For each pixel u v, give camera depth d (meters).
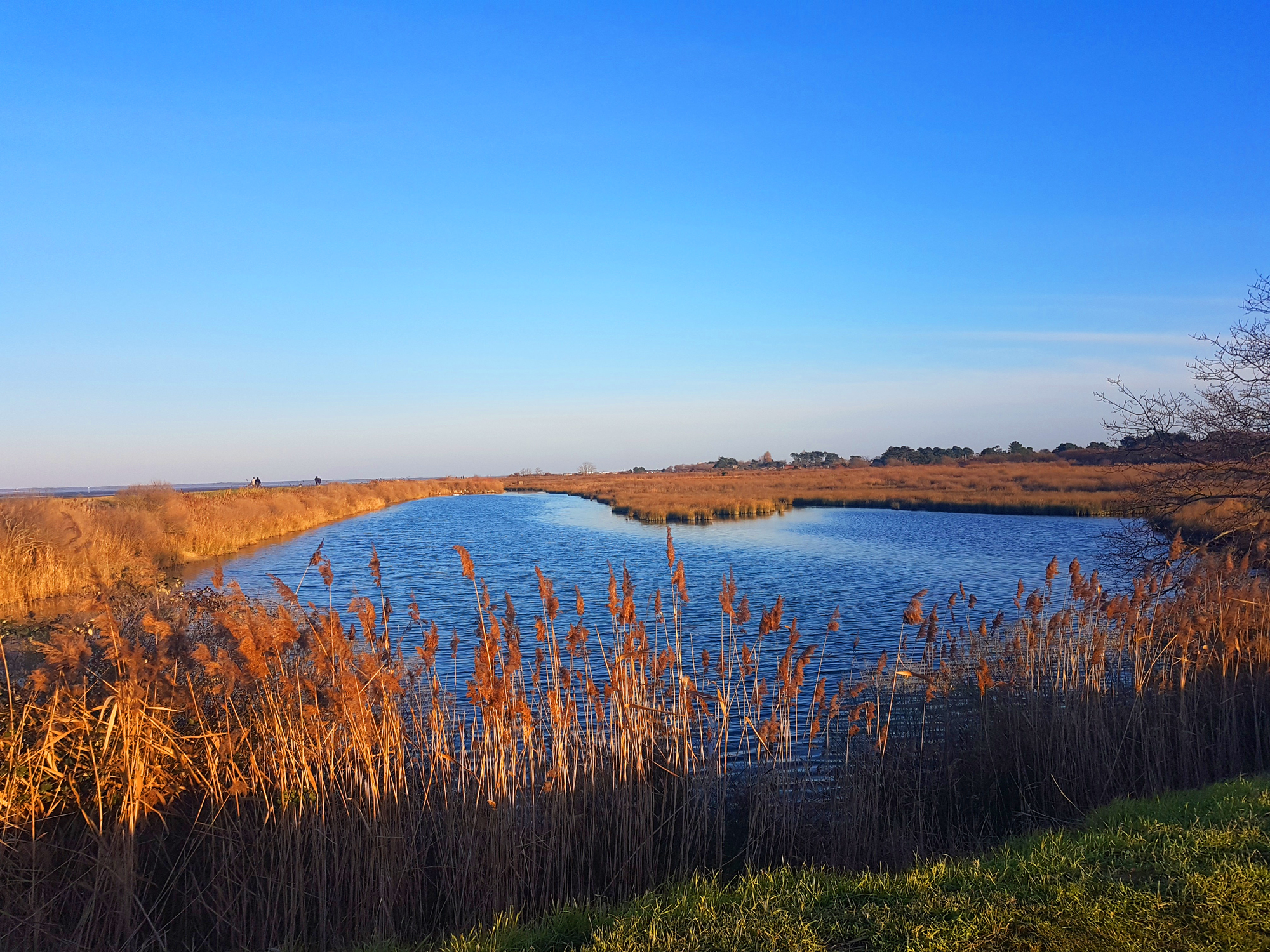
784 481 101.31
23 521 23.91
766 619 9.12
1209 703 10.36
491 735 8.30
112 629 7.31
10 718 6.90
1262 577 12.56
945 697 10.09
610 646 16.42
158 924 6.87
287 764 7.49
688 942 5.34
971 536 41.72
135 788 6.75
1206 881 5.41
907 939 5.14
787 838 8.26
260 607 8.54
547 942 5.79
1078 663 10.59
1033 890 5.68
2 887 6.33
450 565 32.72
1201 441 13.34
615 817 8.07
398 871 7.37
